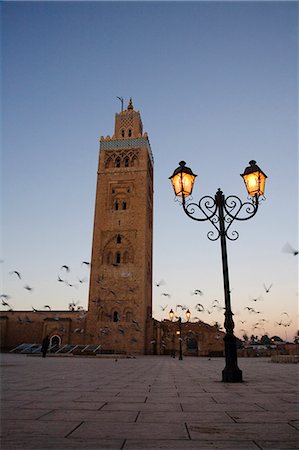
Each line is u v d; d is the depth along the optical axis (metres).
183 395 8.58
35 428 5.04
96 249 61.75
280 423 5.48
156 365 24.86
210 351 58.47
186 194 13.38
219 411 6.44
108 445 4.25
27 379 12.59
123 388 10.04
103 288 59.03
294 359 30.34
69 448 4.11
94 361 29.95
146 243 62.66
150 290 67.44
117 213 63.66
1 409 6.51
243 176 14.01
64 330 58.81
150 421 5.56
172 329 61.53
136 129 71.75
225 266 13.05
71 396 8.25
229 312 12.83
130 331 56.09
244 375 15.63
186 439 4.55
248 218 13.49
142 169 66.00
